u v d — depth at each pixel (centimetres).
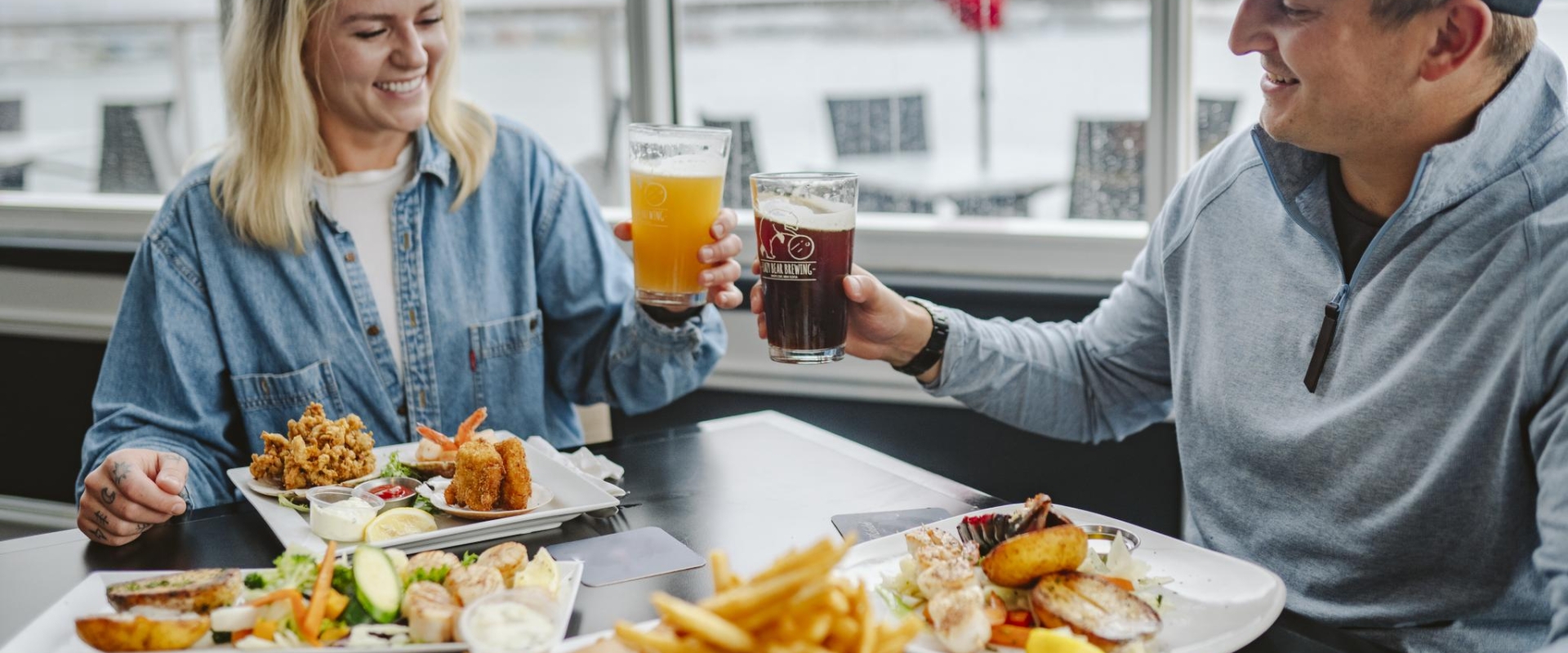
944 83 245
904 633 75
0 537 287
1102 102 222
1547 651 85
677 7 251
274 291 171
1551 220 109
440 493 125
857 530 117
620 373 180
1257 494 132
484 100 266
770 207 113
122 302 169
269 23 162
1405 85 111
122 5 282
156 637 87
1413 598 121
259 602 90
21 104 292
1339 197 127
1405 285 118
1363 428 121
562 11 255
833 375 234
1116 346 151
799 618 71
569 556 111
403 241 176
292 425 133
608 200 264
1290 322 129
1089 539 110
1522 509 113
